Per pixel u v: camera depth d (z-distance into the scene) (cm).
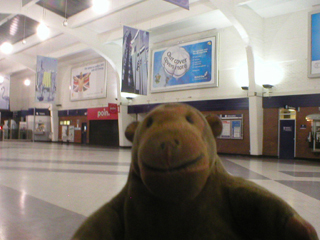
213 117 133
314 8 1249
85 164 991
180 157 94
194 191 99
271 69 1361
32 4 1406
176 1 924
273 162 1169
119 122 1992
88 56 2258
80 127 2500
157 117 112
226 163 1081
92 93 2327
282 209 108
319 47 1225
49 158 1184
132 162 123
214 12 1330
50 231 329
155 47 1792
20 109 3284
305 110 1271
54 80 1934
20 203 452
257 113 1353
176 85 1675
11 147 1877
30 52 2345
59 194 523
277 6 1271
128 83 1355
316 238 103
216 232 112
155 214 112
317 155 1230
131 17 1542
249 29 1285
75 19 1614
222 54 1509
